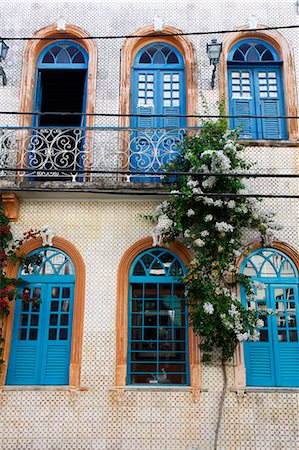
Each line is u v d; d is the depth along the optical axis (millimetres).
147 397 7797
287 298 8398
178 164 8516
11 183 8484
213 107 9445
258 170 8938
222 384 7859
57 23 9945
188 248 8461
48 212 8758
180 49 10062
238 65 9945
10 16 10039
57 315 8312
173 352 8180
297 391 7816
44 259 8586
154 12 10039
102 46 9805
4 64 9695
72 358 7980
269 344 8156
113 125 9383
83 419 7707
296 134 9250
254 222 8109
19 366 8070
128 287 8422
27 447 7586
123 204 8797
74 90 11930
